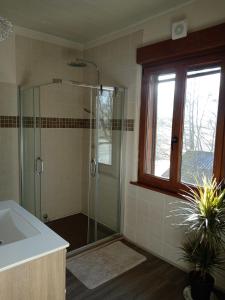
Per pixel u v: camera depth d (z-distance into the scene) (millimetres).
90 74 3129
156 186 2467
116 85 2750
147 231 2514
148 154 2553
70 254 2406
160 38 2270
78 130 3236
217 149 1968
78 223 3105
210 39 1888
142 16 2328
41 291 1101
